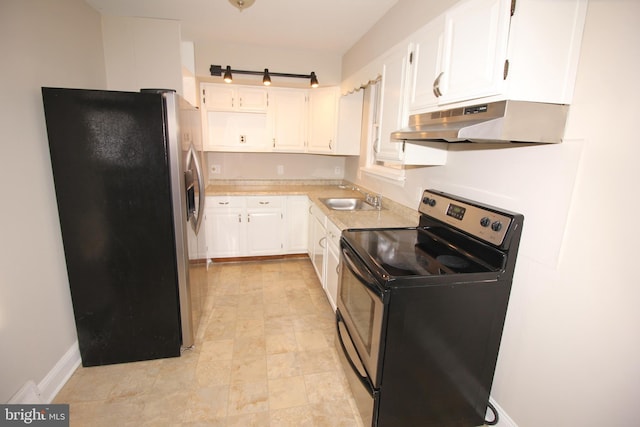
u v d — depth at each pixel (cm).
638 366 100
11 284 141
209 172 381
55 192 169
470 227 153
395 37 217
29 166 152
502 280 137
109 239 180
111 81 250
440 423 152
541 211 128
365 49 271
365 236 182
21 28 148
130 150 173
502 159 147
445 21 140
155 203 182
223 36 285
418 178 221
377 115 290
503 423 153
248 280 319
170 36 252
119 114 168
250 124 348
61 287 177
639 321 99
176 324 200
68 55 191
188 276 201
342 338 192
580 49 112
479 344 144
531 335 136
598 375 112
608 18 103
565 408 124
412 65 175
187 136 198
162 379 185
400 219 233
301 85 339
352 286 173
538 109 113
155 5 223
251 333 232
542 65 110
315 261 317
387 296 126
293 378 188
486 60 116
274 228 357
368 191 317
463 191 175
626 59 98
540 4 105
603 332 109
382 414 142
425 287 129
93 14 227
